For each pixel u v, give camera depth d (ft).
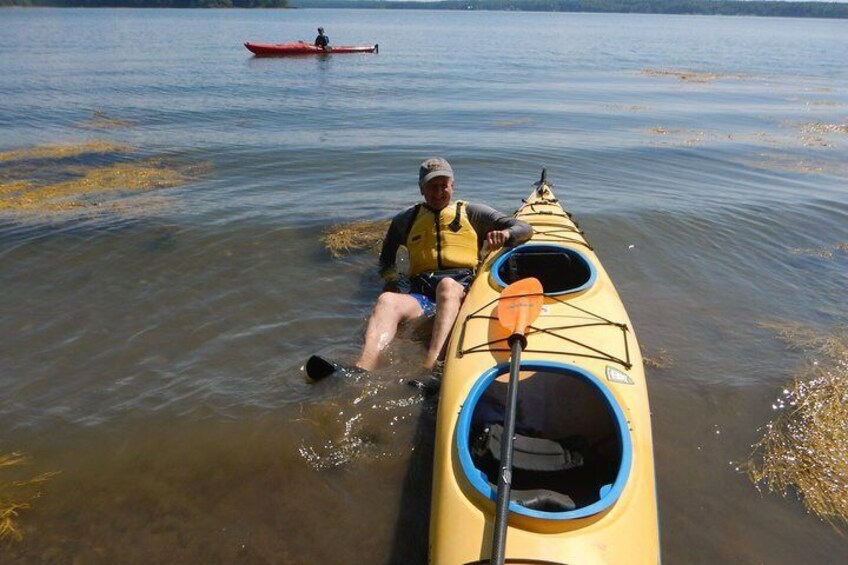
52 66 67.77
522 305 10.94
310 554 8.50
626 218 20.80
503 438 7.88
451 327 12.65
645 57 106.32
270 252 18.08
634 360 10.39
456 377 10.07
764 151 32.40
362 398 11.51
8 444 10.48
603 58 100.63
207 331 13.93
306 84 56.85
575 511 7.23
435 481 8.46
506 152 30.09
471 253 14.73
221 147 30.76
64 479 9.77
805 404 11.43
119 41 113.70
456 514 7.64
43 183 24.73
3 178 25.44
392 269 15.87
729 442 10.50
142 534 8.81
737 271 17.26
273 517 9.08
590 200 22.88
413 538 8.74
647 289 16.06
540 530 7.18
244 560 8.42
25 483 9.68
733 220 21.02
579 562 6.91
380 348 12.46
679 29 291.38
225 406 11.39
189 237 19.01
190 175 25.96
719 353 13.10
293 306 15.07
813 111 47.88
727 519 8.96
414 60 86.58
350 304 15.20
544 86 58.90
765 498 9.36
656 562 7.31
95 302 15.14
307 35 158.20
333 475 9.84
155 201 22.34
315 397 11.59
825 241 19.51
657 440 10.50
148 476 9.82
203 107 42.88
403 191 24.08
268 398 11.60
